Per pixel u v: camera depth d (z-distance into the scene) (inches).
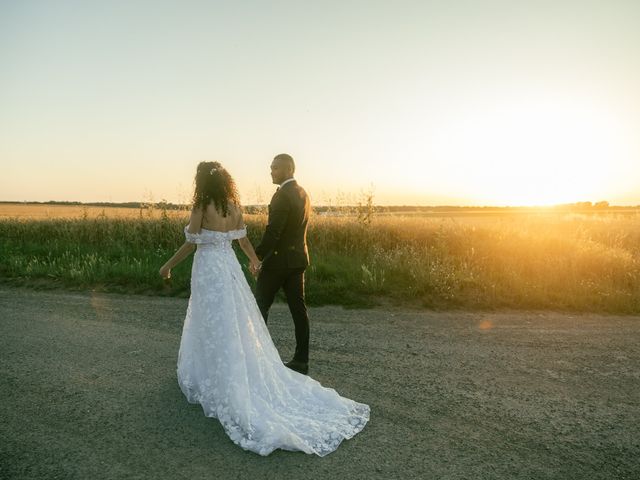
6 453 117.0
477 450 124.2
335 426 133.2
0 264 390.9
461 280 318.3
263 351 149.5
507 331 236.1
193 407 145.6
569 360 195.9
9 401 146.4
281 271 173.5
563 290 310.2
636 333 236.8
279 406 141.6
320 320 250.7
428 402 153.1
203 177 150.3
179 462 115.6
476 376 176.2
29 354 189.8
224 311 142.7
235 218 156.0
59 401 146.9
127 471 111.0
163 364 181.6
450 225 491.2
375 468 115.0
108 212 606.2
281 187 172.9
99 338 212.8
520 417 143.6
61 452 118.2
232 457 118.8
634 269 349.4
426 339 220.5
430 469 114.9
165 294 303.9
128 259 382.9
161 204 512.1
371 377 173.6
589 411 149.0
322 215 507.8
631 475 115.0
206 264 148.7
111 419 136.3
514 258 381.7
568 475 113.9
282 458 119.0
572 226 576.7
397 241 464.1
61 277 346.6
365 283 309.1
